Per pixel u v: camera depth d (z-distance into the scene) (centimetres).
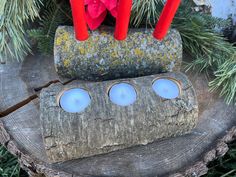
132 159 27
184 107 26
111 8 27
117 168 26
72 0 25
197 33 32
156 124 26
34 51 32
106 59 29
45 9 33
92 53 29
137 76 30
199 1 34
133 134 26
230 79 30
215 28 35
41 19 32
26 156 26
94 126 25
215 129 28
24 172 35
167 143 28
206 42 32
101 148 26
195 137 28
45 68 31
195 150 27
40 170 26
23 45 32
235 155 35
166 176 26
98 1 27
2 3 28
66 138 25
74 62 29
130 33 29
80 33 28
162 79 28
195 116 27
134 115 26
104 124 25
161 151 27
